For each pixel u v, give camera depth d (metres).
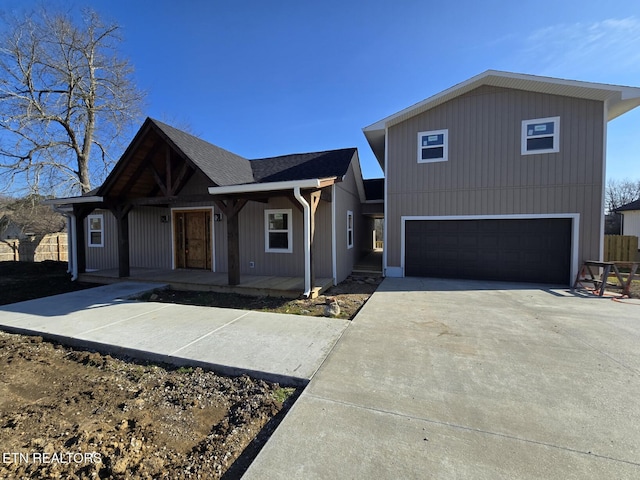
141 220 10.22
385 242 9.55
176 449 2.12
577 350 3.61
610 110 8.39
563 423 2.21
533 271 8.30
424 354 3.50
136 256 10.37
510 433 2.10
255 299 6.64
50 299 6.52
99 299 6.50
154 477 1.85
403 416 2.31
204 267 9.59
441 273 9.13
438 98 8.66
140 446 2.13
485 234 8.66
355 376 2.97
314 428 2.17
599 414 2.33
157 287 7.54
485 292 7.11
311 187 6.34
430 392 2.66
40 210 19.03
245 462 1.97
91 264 11.27
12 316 5.27
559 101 7.97
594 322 4.75
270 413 2.50
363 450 1.94
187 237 9.75
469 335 4.16
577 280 7.48
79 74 16.86
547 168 8.09
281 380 3.01
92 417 2.53
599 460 1.83
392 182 9.44
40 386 3.08
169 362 3.53
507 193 8.42
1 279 9.47
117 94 18.25
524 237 8.34
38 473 1.91
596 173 7.77
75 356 3.78
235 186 6.62
